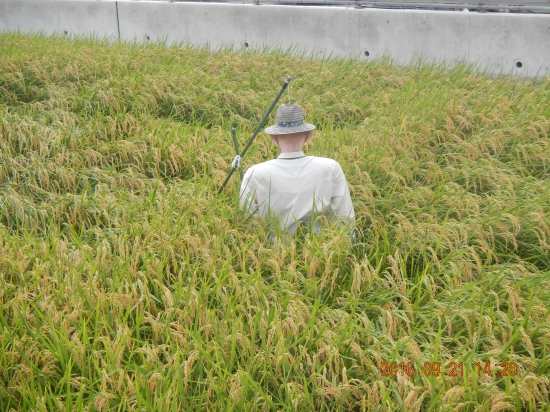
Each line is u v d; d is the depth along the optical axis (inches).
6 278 213.0
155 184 290.2
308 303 199.8
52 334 174.6
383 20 557.0
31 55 491.2
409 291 197.8
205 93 425.7
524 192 267.4
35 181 289.7
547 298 195.5
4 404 164.4
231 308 187.3
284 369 167.3
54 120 358.3
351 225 231.9
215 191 282.4
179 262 218.1
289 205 234.5
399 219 234.5
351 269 211.5
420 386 158.6
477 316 187.5
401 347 174.9
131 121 364.5
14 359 173.6
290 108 228.8
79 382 163.2
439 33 531.2
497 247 238.5
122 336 174.6
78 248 223.8
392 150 319.0
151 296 197.6
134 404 160.2
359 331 184.9
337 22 582.2
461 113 375.6
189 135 343.3
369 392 157.9
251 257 215.2
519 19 488.7
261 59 532.1
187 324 187.3
